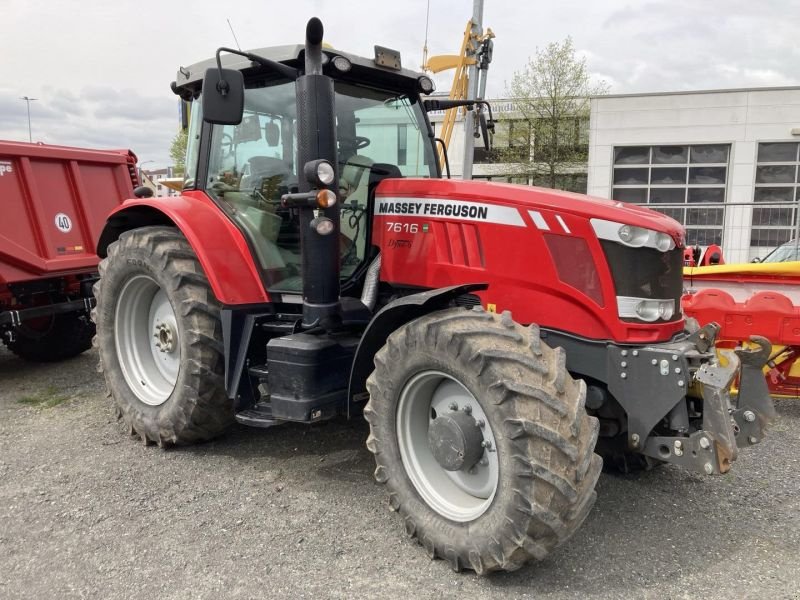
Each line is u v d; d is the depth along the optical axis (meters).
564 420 2.37
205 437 3.96
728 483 3.46
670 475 3.57
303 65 3.49
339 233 3.24
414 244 3.34
